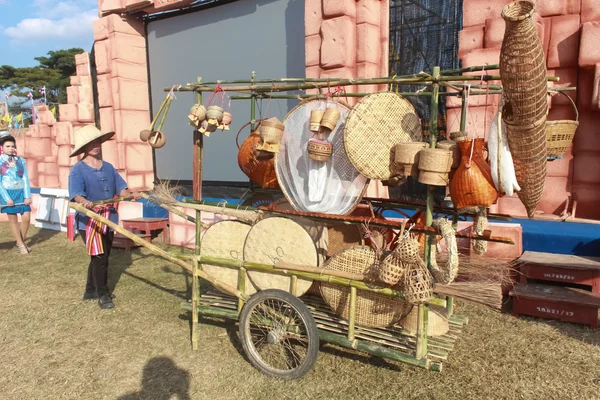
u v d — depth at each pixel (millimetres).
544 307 3932
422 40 6078
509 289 4328
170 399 2996
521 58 2119
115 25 8594
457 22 5801
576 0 4898
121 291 5133
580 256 4340
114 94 8805
